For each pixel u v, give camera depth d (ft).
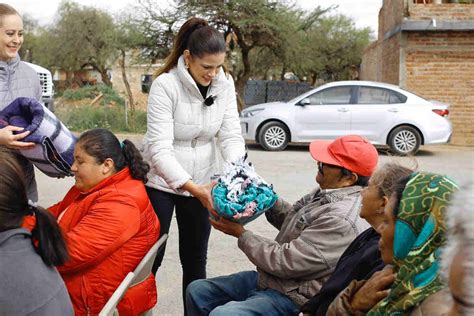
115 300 7.28
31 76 11.26
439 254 5.43
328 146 9.30
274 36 67.67
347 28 102.12
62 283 6.50
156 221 9.55
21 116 9.69
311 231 8.73
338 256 8.57
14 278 5.96
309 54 76.33
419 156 41.88
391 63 54.34
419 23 48.65
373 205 7.28
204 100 11.00
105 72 110.42
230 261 17.30
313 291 8.79
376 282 6.54
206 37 10.27
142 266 8.49
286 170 33.96
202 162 11.41
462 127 50.31
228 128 11.67
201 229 11.74
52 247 6.34
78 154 9.10
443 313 5.28
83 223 8.65
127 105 66.64
